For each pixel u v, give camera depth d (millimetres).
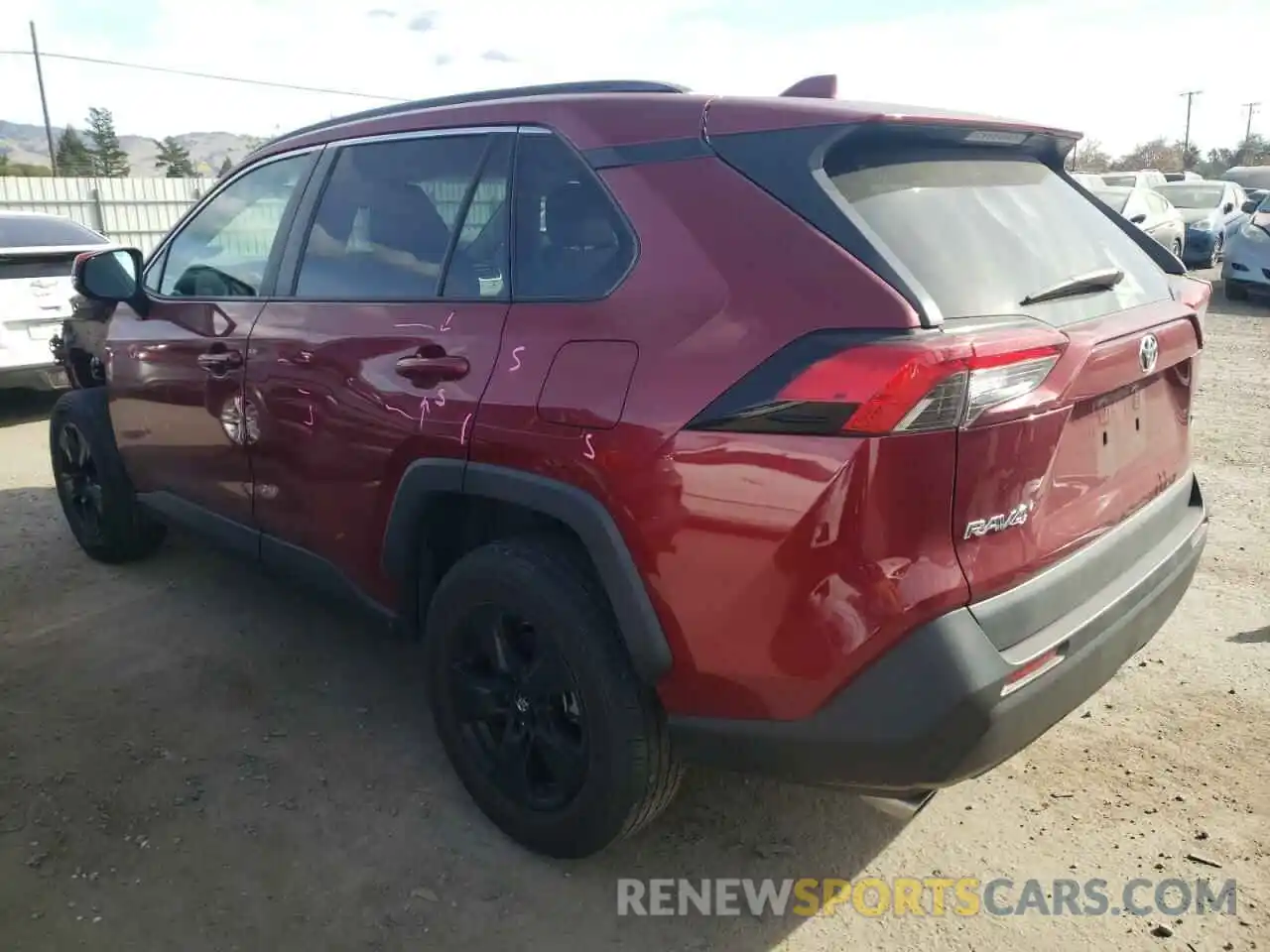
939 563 1987
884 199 2215
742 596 2080
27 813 2842
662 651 2225
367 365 2842
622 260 2352
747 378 2051
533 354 2434
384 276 2951
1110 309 2467
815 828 2824
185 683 3574
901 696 1979
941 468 1946
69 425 4500
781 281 2086
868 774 2074
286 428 3166
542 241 2547
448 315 2682
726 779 3047
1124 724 3285
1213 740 3188
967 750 2014
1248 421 7109
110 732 3264
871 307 1977
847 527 1946
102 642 3885
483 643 2705
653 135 2408
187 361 3611
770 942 2406
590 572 2449
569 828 2543
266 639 3918
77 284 3805
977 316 2104
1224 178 29062
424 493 2691
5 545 4891
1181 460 2896
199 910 2480
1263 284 12547
